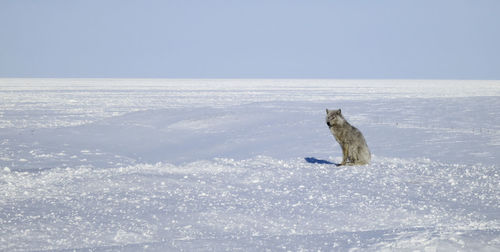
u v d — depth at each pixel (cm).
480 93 18550
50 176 2562
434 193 2120
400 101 9100
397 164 3025
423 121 5953
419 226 1562
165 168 2909
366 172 2658
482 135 4647
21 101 12744
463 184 2320
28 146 4512
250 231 1554
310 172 2703
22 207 1861
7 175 2598
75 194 2108
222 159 3297
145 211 1800
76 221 1653
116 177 2441
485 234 1316
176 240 1416
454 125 5528
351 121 5897
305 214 1764
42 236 1477
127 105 11488
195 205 1905
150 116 6362
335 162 3266
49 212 1783
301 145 4272
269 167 2912
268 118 5947
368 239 1369
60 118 7781
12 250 1341
